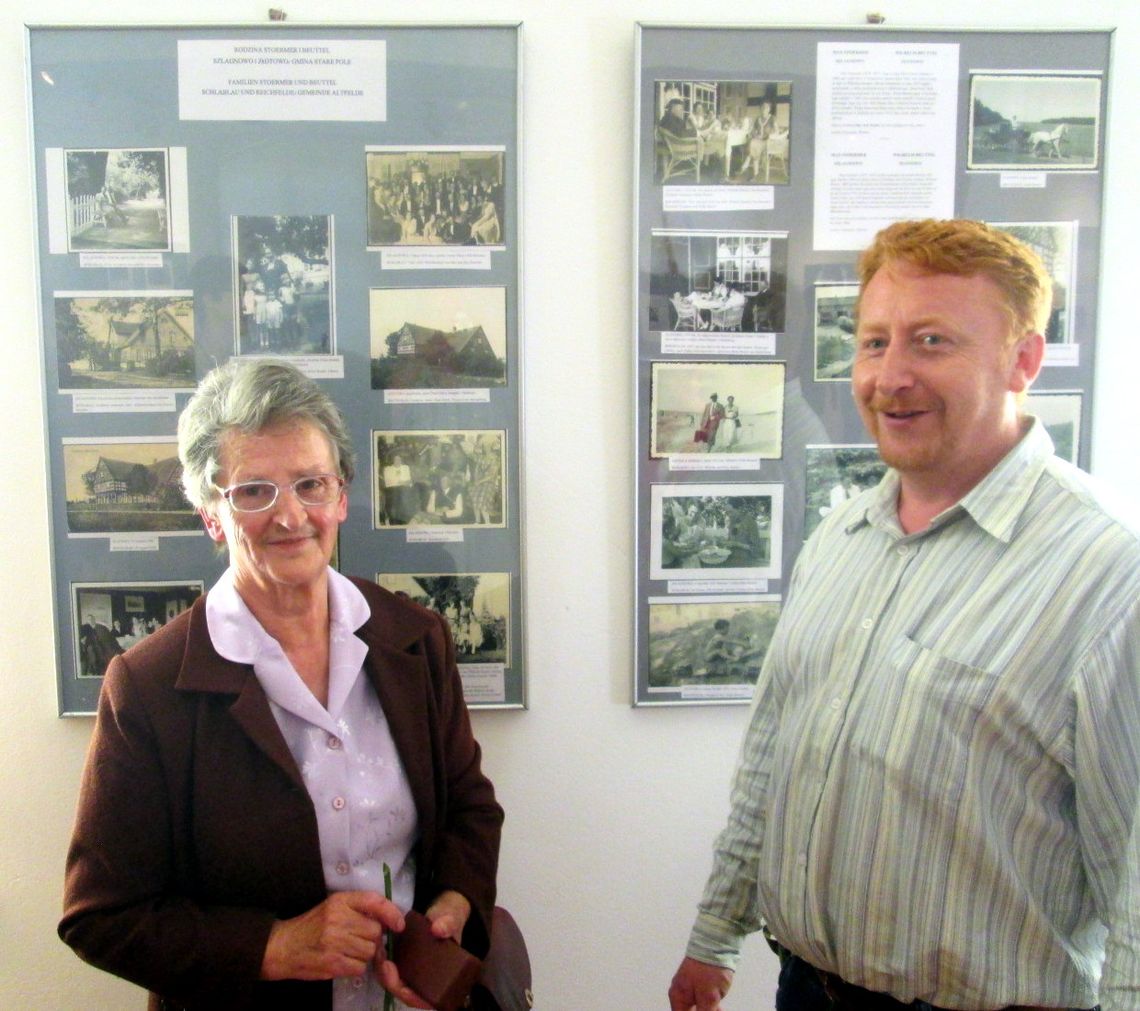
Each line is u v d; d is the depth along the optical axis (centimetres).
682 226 135
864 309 95
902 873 89
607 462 139
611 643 142
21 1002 140
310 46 130
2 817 138
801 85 134
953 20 137
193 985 94
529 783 143
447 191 133
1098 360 140
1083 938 89
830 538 110
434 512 137
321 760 101
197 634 101
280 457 97
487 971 107
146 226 131
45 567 136
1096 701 80
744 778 118
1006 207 138
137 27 129
